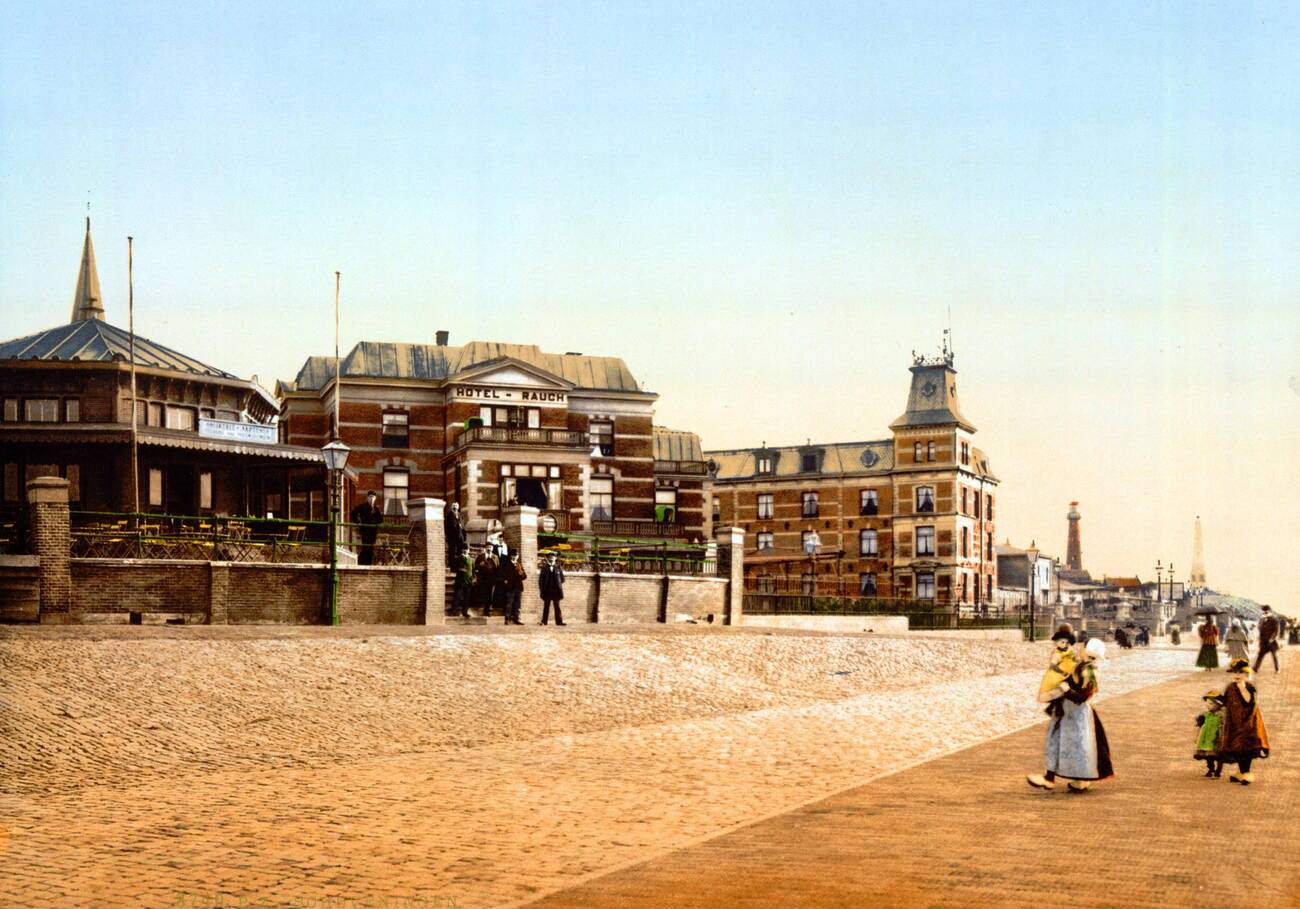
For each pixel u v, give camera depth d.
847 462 95.00
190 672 22.72
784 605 56.09
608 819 14.01
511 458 65.94
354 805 14.92
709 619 45.59
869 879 10.62
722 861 11.52
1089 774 15.20
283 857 11.97
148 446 41.75
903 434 92.19
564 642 31.55
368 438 68.50
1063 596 140.50
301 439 69.81
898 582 91.62
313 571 31.56
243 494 44.16
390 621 33.00
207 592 29.78
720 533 47.16
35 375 44.19
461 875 11.21
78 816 14.12
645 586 42.56
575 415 72.44
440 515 34.25
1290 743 20.06
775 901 9.96
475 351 72.44
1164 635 111.38
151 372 45.22
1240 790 15.29
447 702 23.66
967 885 10.33
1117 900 9.77
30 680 20.72
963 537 91.88
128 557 30.52
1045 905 9.66
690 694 27.80
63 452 42.41
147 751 18.25
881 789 15.74
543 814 14.32
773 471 96.75
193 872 11.34
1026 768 17.45
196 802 15.09
